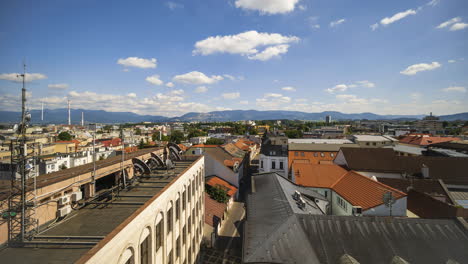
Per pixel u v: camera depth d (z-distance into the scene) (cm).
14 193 1131
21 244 1035
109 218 1298
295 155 6122
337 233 1678
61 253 981
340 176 3691
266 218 2111
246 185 5856
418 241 1591
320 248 1562
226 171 4956
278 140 7544
